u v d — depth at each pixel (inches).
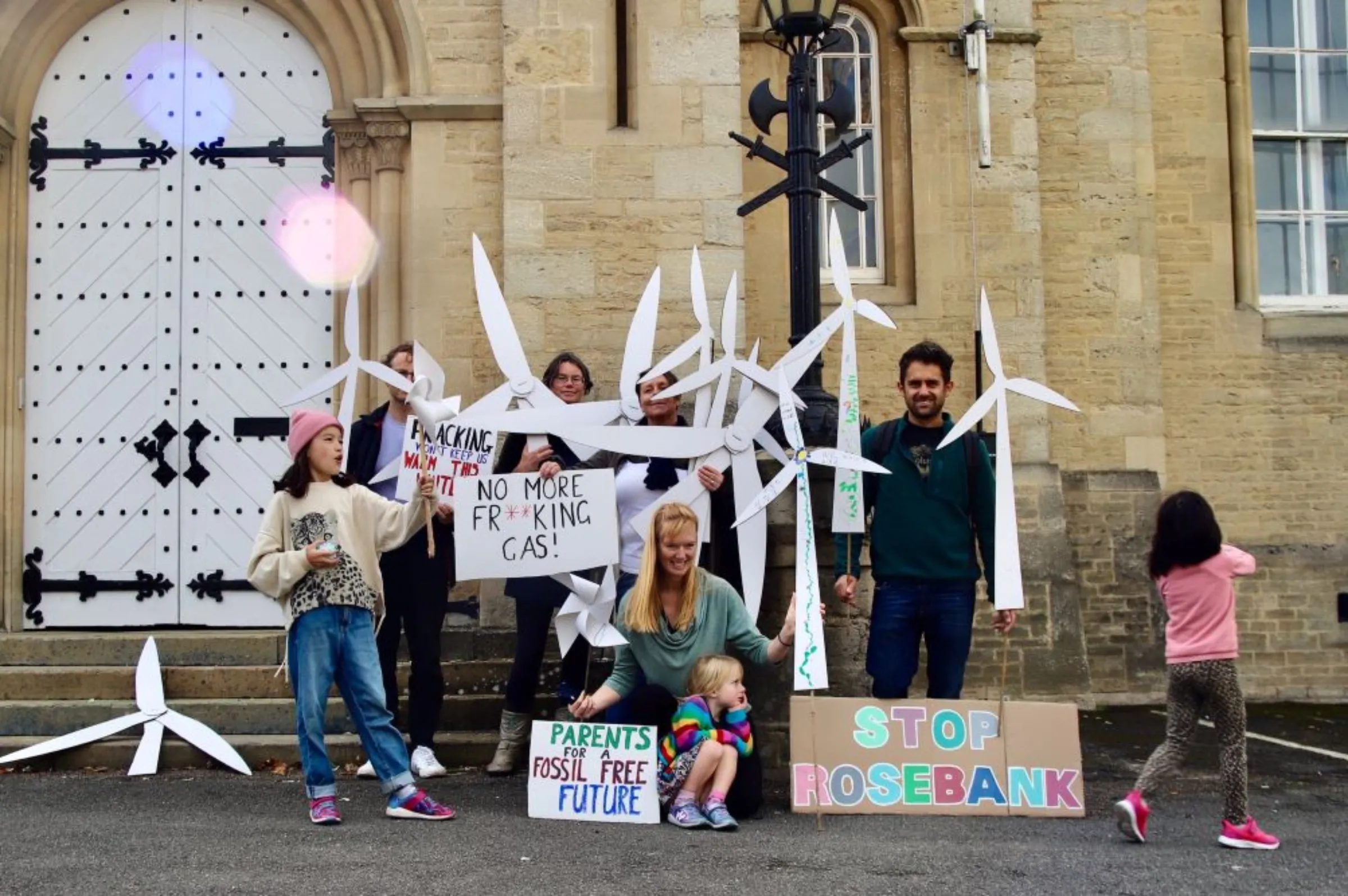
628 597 233.5
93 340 371.2
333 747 284.2
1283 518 447.5
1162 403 439.5
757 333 426.6
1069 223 440.1
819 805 223.3
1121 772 287.1
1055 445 433.1
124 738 290.7
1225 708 214.1
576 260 352.5
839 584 245.1
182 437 368.8
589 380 292.7
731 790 228.5
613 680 236.5
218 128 378.6
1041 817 234.7
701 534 261.1
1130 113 444.8
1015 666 402.0
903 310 425.1
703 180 354.9
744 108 433.7
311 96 379.6
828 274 435.8
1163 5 460.1
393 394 283.9
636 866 194.7
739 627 236.2
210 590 364.5
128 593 364.5
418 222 364.2
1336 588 444.5
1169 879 191.2
